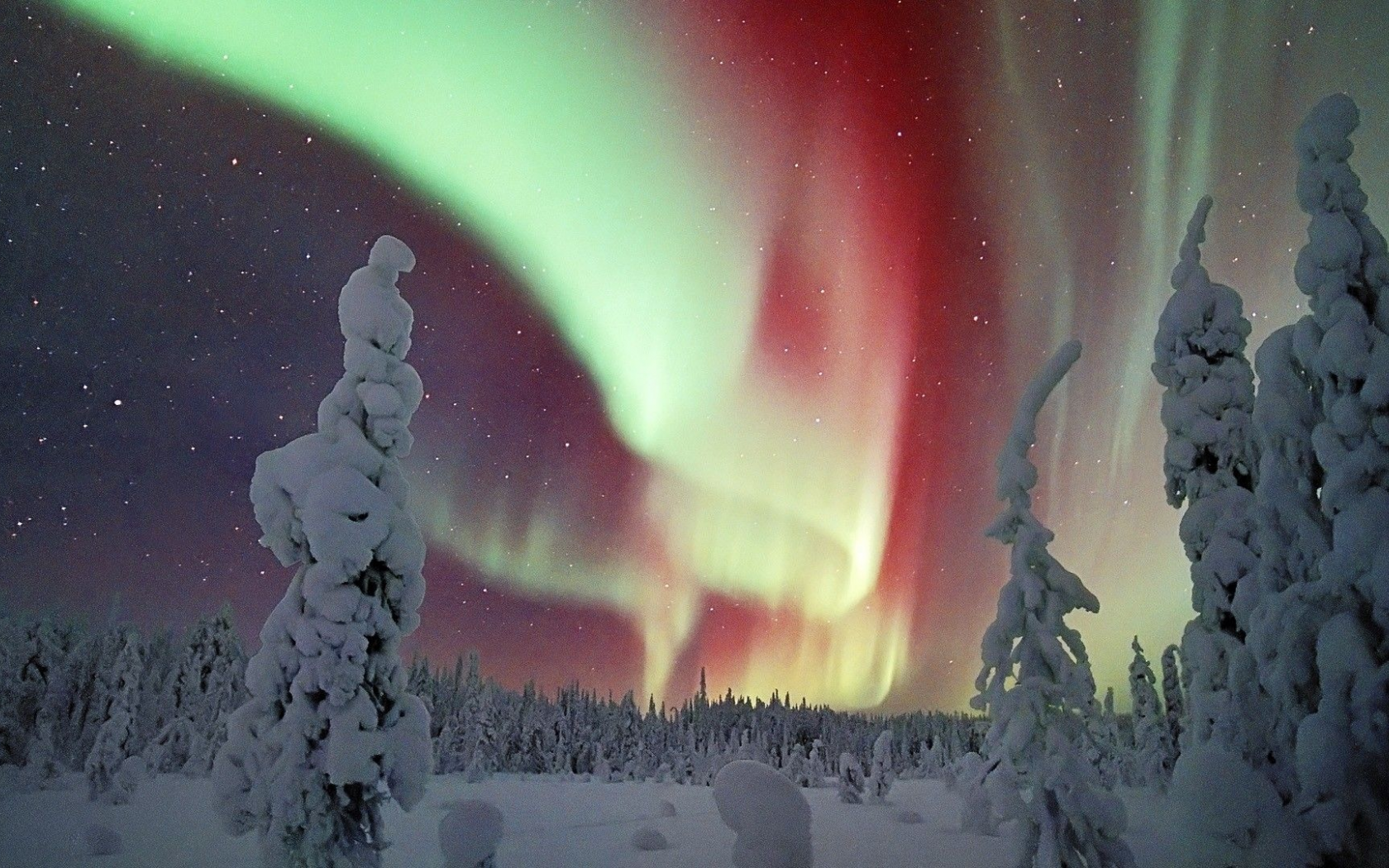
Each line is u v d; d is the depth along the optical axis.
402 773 8.90
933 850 19.39
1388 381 6.86
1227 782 6.93
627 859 18.39
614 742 72.44
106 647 48.72
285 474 9.19
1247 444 10.76
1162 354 11.70
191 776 42.38
